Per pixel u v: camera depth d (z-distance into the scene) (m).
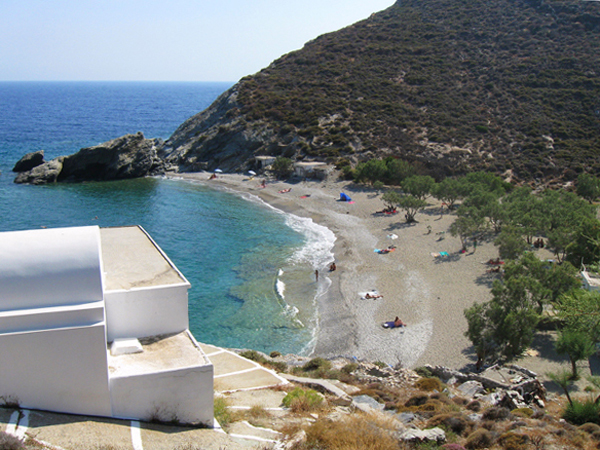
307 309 38.62
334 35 141.50
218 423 14.23
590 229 38.53
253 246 54.06
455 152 86.62
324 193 76.31
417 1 156.00
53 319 12.48
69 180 90.19
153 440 12.24
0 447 10.19
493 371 23.66
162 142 115.06
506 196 64.62
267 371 21.91
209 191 82.31
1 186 83.44
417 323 34.88
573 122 92.44
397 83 112.62
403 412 16.45
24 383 12.37
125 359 13.97
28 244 13.20
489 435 13.73
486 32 128.38
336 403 17.67
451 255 47.72
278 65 128.00
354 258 48.97
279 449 12.52
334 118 100.00
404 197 60.16
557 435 14.38
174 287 15.38
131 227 21.84
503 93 104.25
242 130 100.19
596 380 18.92
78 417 12.67
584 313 17.16
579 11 126.56
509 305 28.34
